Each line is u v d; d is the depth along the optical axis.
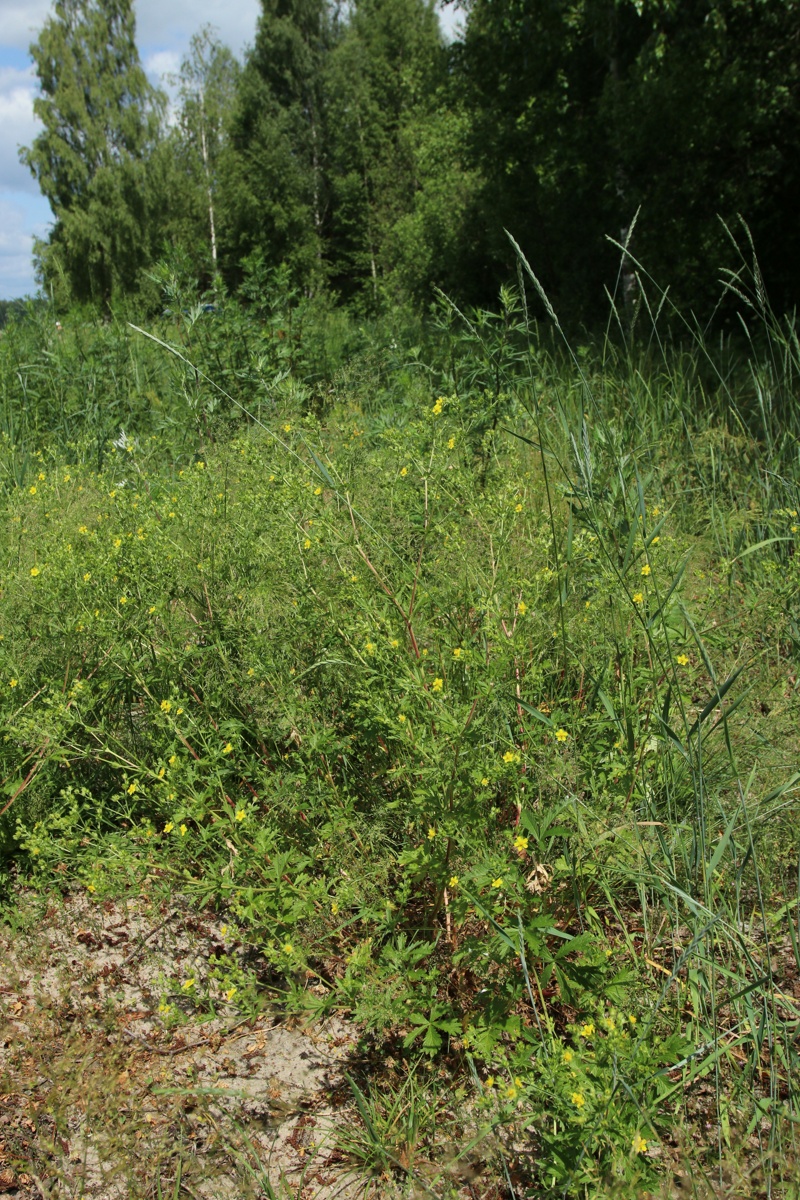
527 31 11.58
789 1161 1.99
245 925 2.84
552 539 3.04
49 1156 2.22
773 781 2.78
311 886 2.47
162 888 2.61
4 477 5.39
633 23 10.81
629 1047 2.03
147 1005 2.66
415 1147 2.19
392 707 2.58
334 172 38.06
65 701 2.84
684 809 2.75
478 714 2.53
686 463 5.02
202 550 3.23
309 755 2.73
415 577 2.81
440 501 3.09
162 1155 2.23
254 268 7.48
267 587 3.09
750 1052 2.32
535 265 13.55
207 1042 2.55
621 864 2.45
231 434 4.95
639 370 5.69
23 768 3.08
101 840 2.68
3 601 3.30
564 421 3.70
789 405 5.27
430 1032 2.29
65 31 43.44
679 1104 2.14
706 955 2.35
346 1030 2.59
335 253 40.19
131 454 4.79
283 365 6.66
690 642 3.05
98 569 3.17
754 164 10.33
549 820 2.33
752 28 10.06
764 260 10.64
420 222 18.75
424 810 2.41
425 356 6.77
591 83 11.93
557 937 2.57
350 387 6.70
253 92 39.50
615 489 3.42
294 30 41.72
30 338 8.43
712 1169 2.06
